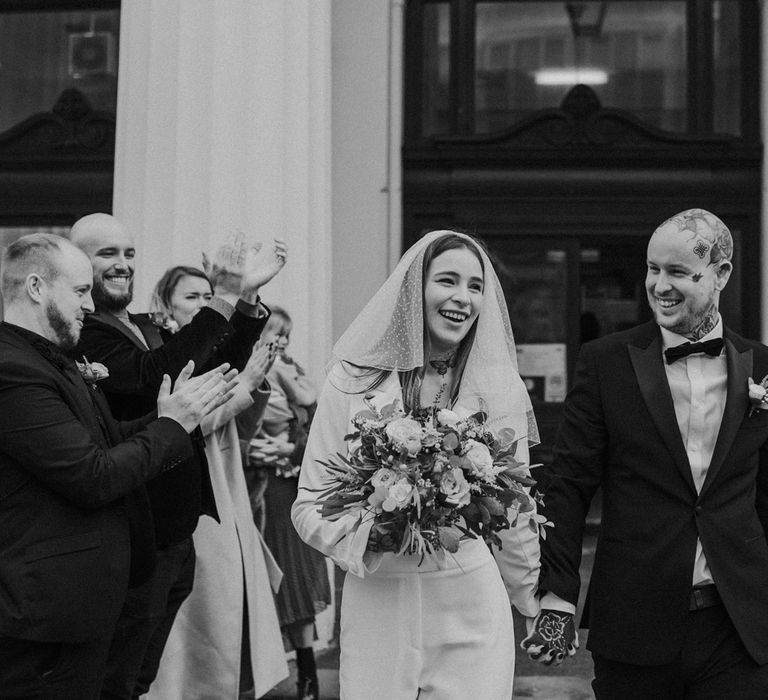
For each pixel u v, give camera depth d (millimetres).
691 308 3521
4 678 3281
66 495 3262
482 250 3455
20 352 3314
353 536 3047
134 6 7672
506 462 3182
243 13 7480
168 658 4910
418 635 3174
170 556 4348
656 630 3475
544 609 3576
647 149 9281
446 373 3428
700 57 9375
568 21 9461
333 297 9164
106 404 3777
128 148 7625
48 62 9422
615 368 3619
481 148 9320
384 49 9195
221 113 7414
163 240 7445
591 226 9328
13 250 3512
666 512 3506
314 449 3332
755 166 9273
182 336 4184
